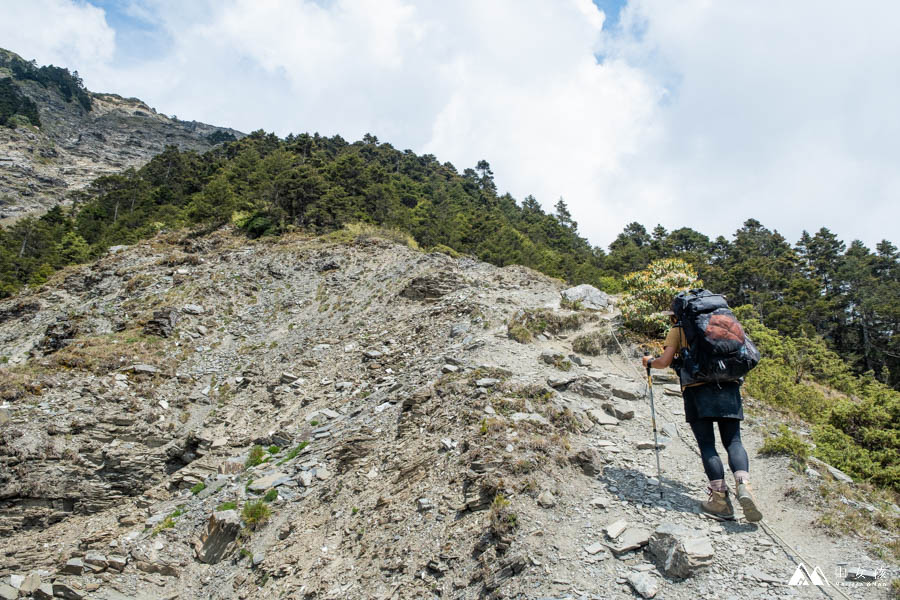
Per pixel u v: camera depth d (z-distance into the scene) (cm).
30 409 1950
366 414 1538
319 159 7219
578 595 514
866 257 7481
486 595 577
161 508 1531
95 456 1875
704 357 565
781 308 5697
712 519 609
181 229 5003
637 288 1661
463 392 1180
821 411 1416
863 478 923
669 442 888
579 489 729
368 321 2661
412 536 767
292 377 2184
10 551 1532
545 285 2677
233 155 10838
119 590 1105
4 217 13288
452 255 4847
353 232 4553
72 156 18412
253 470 1498
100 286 3616
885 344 5731
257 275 3528
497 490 727
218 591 980
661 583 510
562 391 1161
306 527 1020
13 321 3456
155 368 2395
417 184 9512
